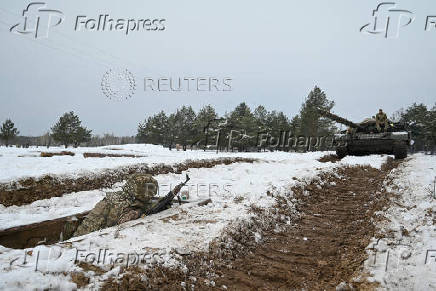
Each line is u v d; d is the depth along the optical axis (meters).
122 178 10.84
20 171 9.76
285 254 5.02
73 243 4.25
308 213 7.21
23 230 5.89
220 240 4.90
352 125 18.45
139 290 3.43
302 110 41.12
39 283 3.17
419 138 43.38
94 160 13.08
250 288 3.99
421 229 5.35
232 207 6.64
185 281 3.86
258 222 6.04
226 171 12.87
